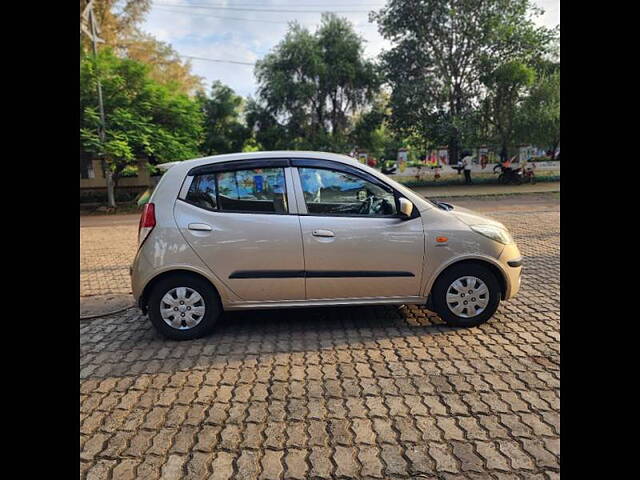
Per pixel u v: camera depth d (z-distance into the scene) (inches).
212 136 1035.9
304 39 962.7
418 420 114.6
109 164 751.7
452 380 134.3
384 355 151.9
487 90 898.7
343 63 952.9
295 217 162.6
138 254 162.9
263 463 99.7
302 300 165.9
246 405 123.3
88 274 287.9
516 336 164.7
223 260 161.2
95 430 112.8
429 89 930.7
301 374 140.1
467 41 916.0
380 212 167.3
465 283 170.9
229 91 1063.6
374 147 1054.4
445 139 933.8
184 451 104.3
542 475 94.0
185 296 165.0
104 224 586.2
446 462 98.7
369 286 166.1
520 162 936.9
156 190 164.4
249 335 171.3
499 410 118.1
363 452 102.7
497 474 94.7
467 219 171.0
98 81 678.5
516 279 172.9
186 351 158.4
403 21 936.9
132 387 134.2
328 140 984.3
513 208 589.3
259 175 165.0
